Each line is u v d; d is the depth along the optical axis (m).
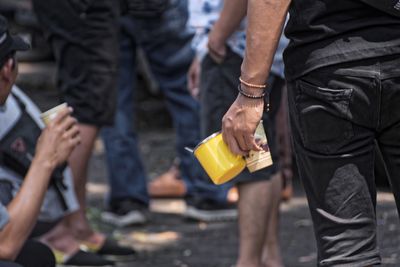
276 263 9.55
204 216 12.21
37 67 17.86
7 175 7.85
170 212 12.71
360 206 6.04
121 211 12.09
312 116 6.03
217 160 6.42
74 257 10.35
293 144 6.29
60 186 8.45
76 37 10.27
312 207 6.19
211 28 9.69
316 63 5.95
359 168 6.03
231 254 10.94
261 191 8.91
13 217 7.17
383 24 5.87
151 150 15.65
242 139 6.27
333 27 5.89
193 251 11.09
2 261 7.15
